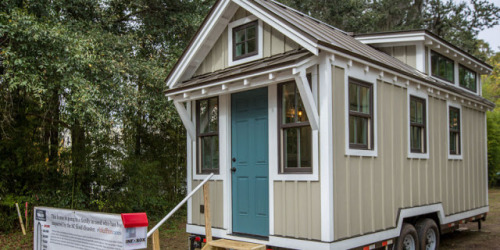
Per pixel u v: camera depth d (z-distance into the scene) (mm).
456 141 8570
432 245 7207
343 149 5324
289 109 5688
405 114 6719
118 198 10703
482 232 9945
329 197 4988
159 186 12148
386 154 6184
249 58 6543
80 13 10234
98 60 8734
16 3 8219
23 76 7574
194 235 6934
